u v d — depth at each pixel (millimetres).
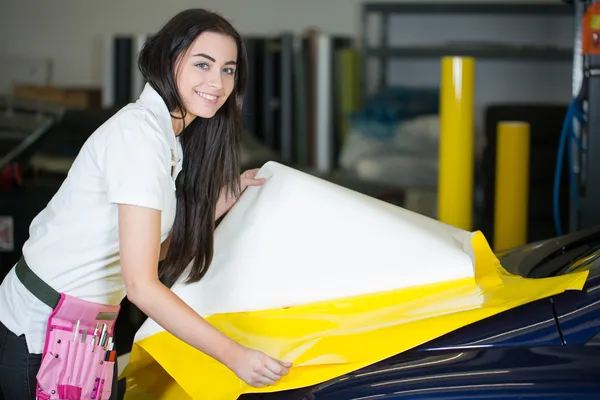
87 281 1810
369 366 1717
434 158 6285
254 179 2141
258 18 7688
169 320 1662
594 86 3197
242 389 1727
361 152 6434
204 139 2025
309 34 6969
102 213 1767
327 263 1960
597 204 3250
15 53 8023
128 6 7852
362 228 1992
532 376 1658
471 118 3623
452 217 3662
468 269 1941
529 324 1751
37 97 7094
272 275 1966
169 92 1811
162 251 2182
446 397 1638
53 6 7930
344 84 7000
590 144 3230
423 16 7508
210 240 2055
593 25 3174
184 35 1798
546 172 5887
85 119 4609
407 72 7531
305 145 7031
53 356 1789
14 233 4020
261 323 1906
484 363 1688
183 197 2031
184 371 1876
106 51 7246
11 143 4281
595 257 2076
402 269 1941
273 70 7027
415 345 1691
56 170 4285
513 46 6746
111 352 1860
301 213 2010
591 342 1708
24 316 1830
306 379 1688
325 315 1901
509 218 3979
